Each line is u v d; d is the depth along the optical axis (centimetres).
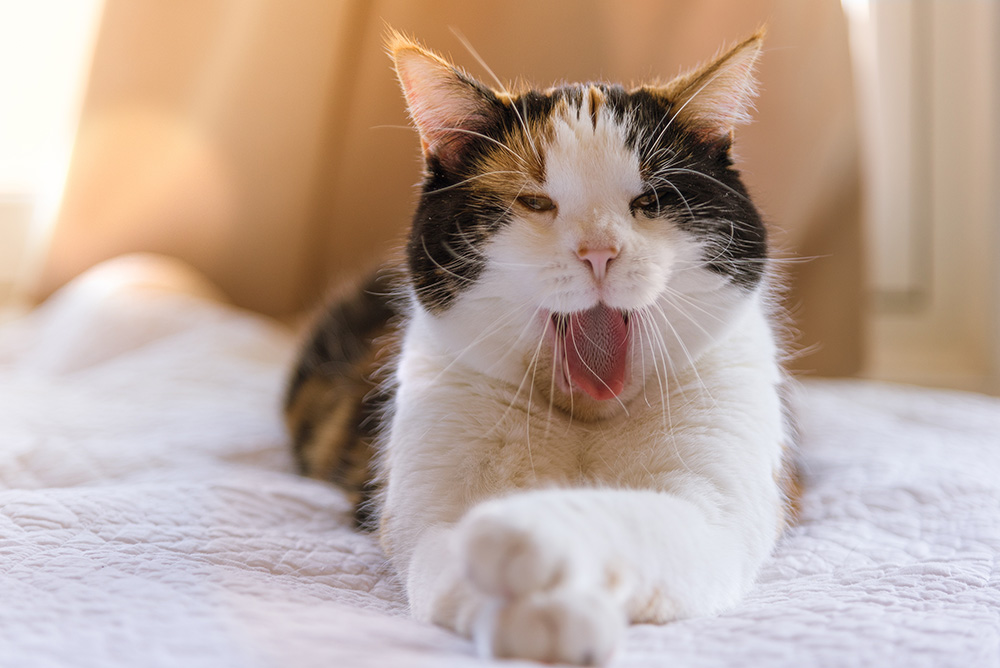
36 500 50
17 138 121
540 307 48
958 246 111
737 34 92
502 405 49
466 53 94
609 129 49
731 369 49
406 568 45
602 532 37
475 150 51
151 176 104
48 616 39
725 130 52
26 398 75
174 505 51
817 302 98
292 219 103
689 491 45
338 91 101
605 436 50
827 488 58
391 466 50
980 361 107
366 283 74
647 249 47
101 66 103
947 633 39
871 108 108
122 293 91
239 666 36
